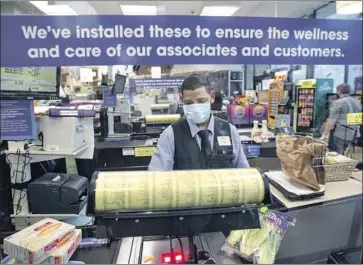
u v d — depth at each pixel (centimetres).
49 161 74
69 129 71
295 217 78
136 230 62
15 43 61
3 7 61
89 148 75
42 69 65
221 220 64
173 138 77
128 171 67
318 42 71
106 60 65
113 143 79
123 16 63
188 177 63
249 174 67
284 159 81
